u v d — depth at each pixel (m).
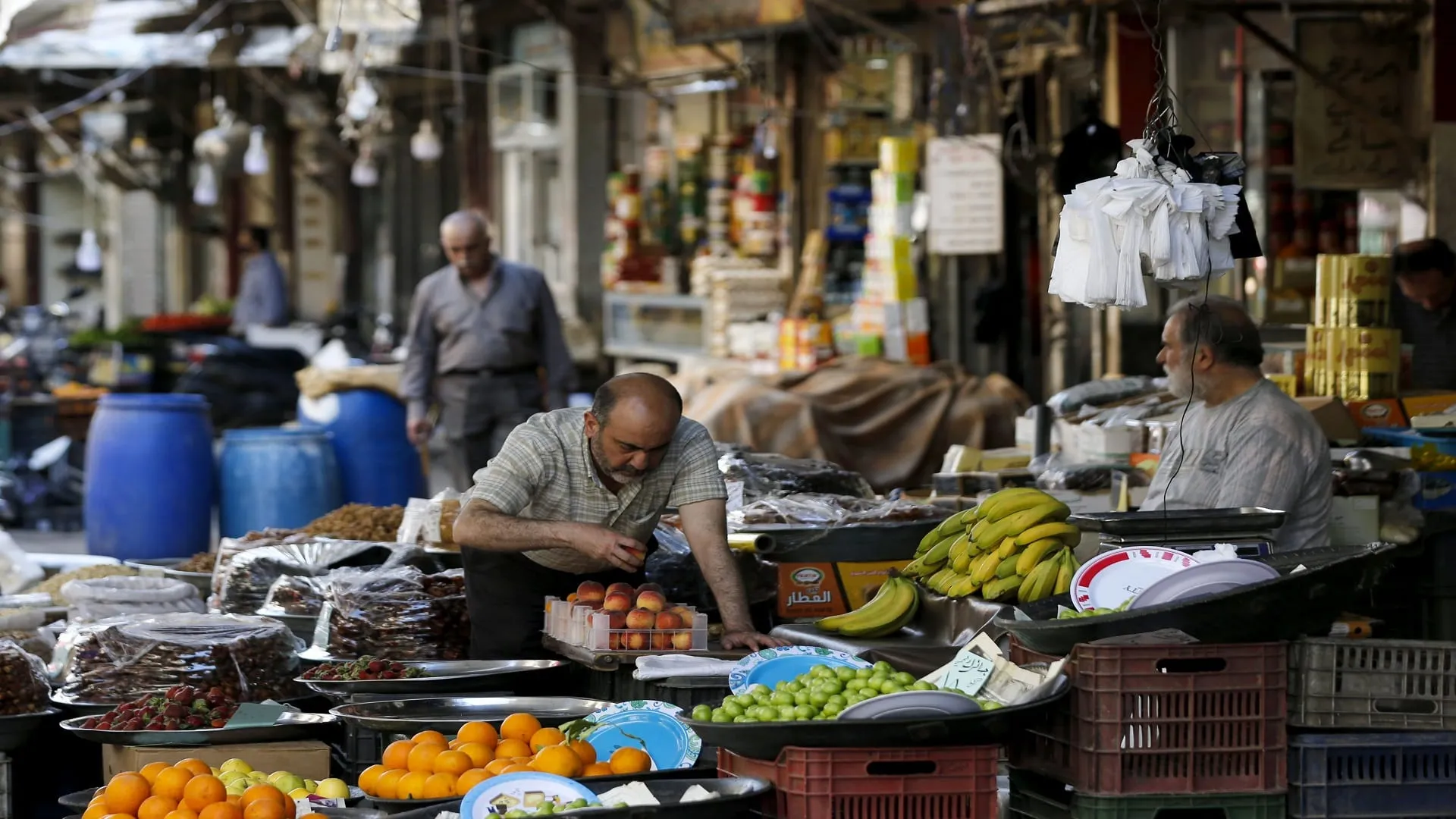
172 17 30.92
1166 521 8.01
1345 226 17.11
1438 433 11.39
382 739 8.43
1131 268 7.35
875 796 6.59
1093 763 6.79
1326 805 6.90
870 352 19.14
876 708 6.55
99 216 57.84
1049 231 18.92
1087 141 15.50
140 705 8.41
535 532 8.77
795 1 19.23
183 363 33.53
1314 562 7.53
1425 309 13.74
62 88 40.34
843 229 21.36
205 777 6.89
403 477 19.73
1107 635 6.88
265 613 10.94
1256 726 6.87
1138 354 17.39
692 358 23.12
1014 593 8.47
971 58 17.52
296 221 45.88
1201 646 6.82
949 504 12.23
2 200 57.22
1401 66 15.80
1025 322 20.98
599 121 30.45
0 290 50.28
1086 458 12.69
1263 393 9.95
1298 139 15.81
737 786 6.65
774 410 16.23
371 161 32.72
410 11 18.28
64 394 26.48
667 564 10.30
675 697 8.13
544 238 32.69
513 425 17.31
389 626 10.02
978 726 6.56
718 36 20.44
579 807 6.52
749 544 10.10
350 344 34.25
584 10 29.17
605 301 27.45
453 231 17.05
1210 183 7.52
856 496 11.85
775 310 22.30
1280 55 15.30
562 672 9.30
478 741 7.43
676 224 26.73
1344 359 12.57
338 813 6.86
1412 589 11.23
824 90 21.36
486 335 17.14
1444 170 15.42
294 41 31.06
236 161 35.28
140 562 14.00
